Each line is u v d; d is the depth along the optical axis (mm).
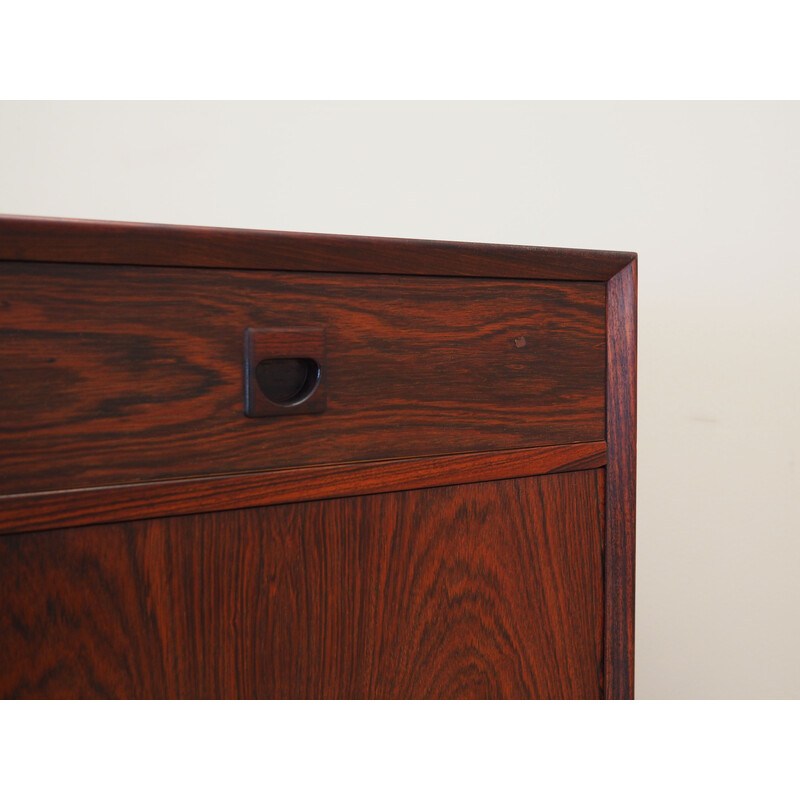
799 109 1159
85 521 533
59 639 534
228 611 587
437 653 673
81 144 1210
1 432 506
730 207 1176
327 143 1238
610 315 741
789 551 1215
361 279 618
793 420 1197
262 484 590
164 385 554
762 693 1234
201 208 1232
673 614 1234
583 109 1208
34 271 510
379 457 635
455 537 675
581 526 739
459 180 1241
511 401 692
